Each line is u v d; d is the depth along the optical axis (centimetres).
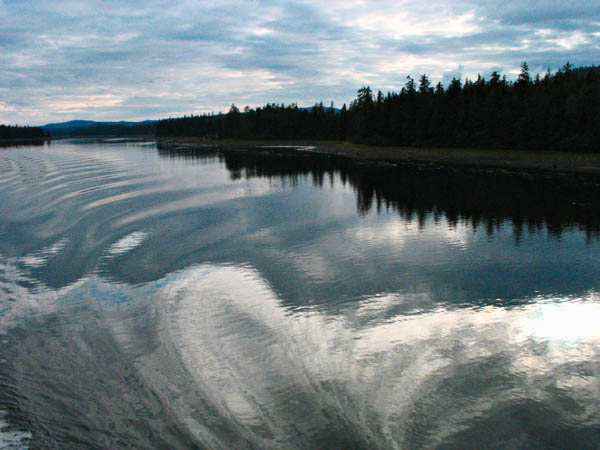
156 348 1223
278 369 1111
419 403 980
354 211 3075
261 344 1232
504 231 2508
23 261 2008
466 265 1925
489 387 1035
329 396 1004
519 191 3872
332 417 938
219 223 2689
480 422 924
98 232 2486
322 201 3475
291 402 986
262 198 3609
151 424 934
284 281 1725
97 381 1085
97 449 874
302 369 1109
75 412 980
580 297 1567
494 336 1272
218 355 1179
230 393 1020
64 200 3491
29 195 3788
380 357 1160
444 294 1598
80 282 1739
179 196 3684
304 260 1986
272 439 880
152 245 2225
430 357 1159
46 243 2284
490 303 1516
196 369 1117
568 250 2141
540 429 905
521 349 1200
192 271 1841
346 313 1432
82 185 4341
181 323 1365
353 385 1041
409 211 3070
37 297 1602
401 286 1675
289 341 1248
